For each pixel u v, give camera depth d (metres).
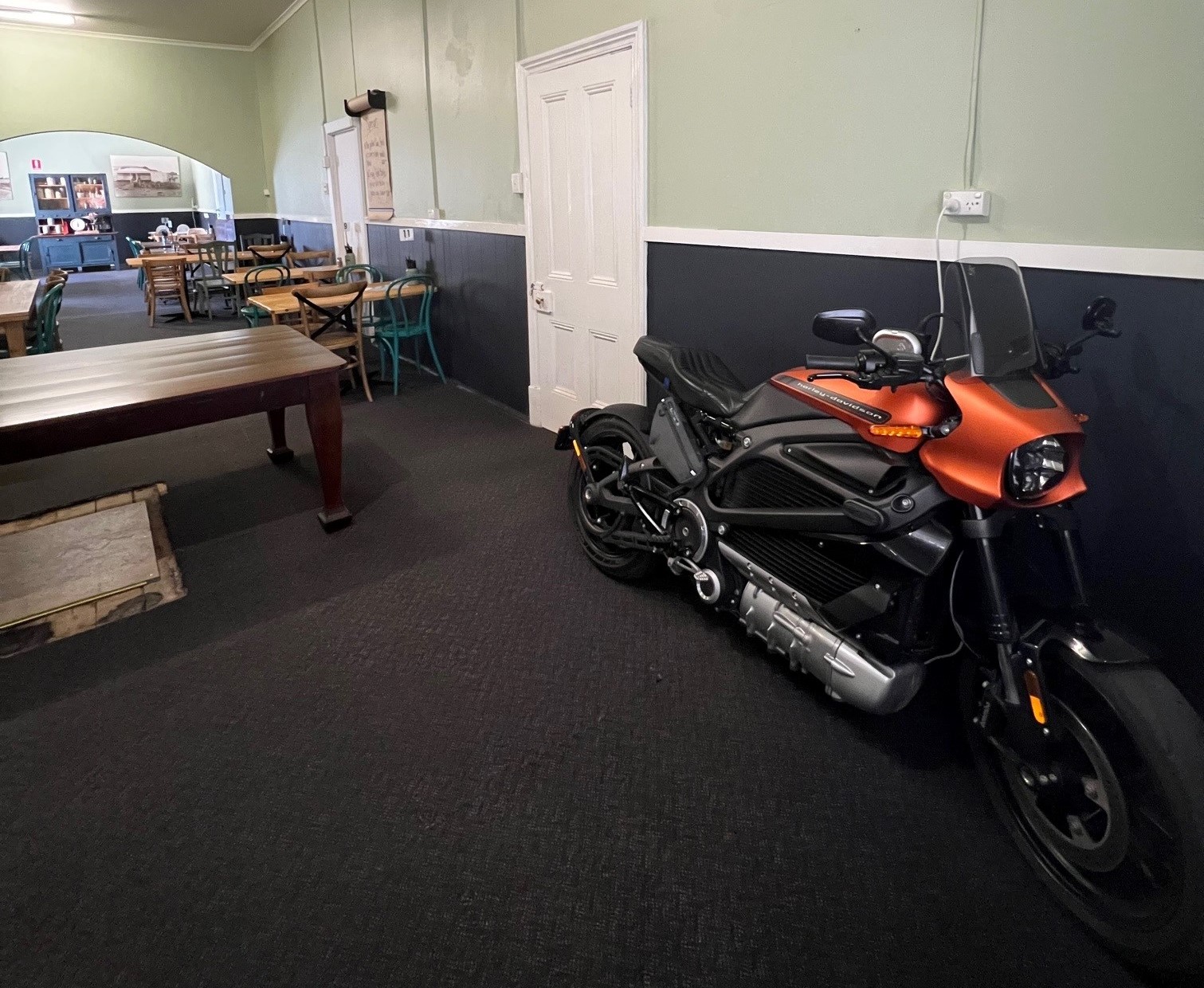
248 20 7.34
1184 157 1.71
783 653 1.88
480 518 3.15
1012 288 1.62
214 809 1.71
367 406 4.81
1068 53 1.85
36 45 7.48
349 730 1.95
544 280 4.03
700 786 1.77
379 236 6.09
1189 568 1.84
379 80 5.49
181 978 1.35
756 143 2.68
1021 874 1.54
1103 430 1.94
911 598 1.64
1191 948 1.21
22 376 2.71
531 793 1.75
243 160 8.76
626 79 3.18
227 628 2.39
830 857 1.58
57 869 1.57
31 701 2.07
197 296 8.82
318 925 1.45
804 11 2.43
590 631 2.35
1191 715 1.29
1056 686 1.56
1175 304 1.77
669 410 2.22
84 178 12.28
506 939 1.42
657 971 1.36
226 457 3.91
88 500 3.37
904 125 2.23
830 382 1.82
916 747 1.88
